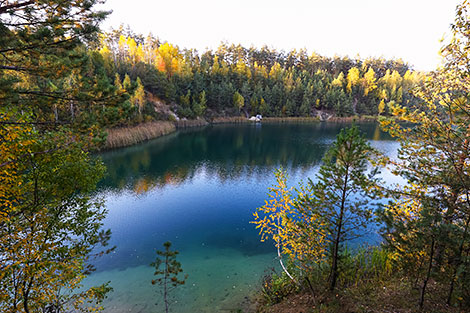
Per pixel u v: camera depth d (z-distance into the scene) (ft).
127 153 120.06
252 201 67.97
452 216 17.42
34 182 20.25
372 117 325.21
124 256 42.34
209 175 90.84
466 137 16.83
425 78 21.08
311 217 25.11
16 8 18.35
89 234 23.30
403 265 19.81
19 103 21.09
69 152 21.72
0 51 18.40
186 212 60.75
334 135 199.93
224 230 52.37
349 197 42.91
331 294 24.94
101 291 23.07
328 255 26.04
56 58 22.17
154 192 73.31
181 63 279.90
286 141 169.17
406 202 22.67
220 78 306.96
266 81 337.93
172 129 202.49
